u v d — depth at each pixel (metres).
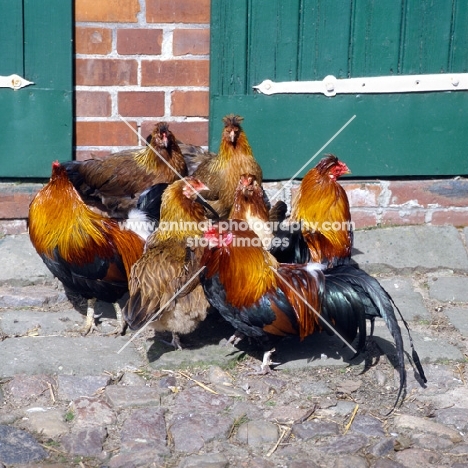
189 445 3.14
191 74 3.78
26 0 3.64
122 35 3.72
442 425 3.21
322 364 3.39
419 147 3.83
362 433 3.19
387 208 3.89
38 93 3.71
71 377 3.33
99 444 3.14
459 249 3.82
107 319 3.56
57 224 3.42
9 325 3.50
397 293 3.67
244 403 3.27
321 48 3.75
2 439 3.14
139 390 3.29
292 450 3.14
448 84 3.79
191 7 3.72
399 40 3.76
